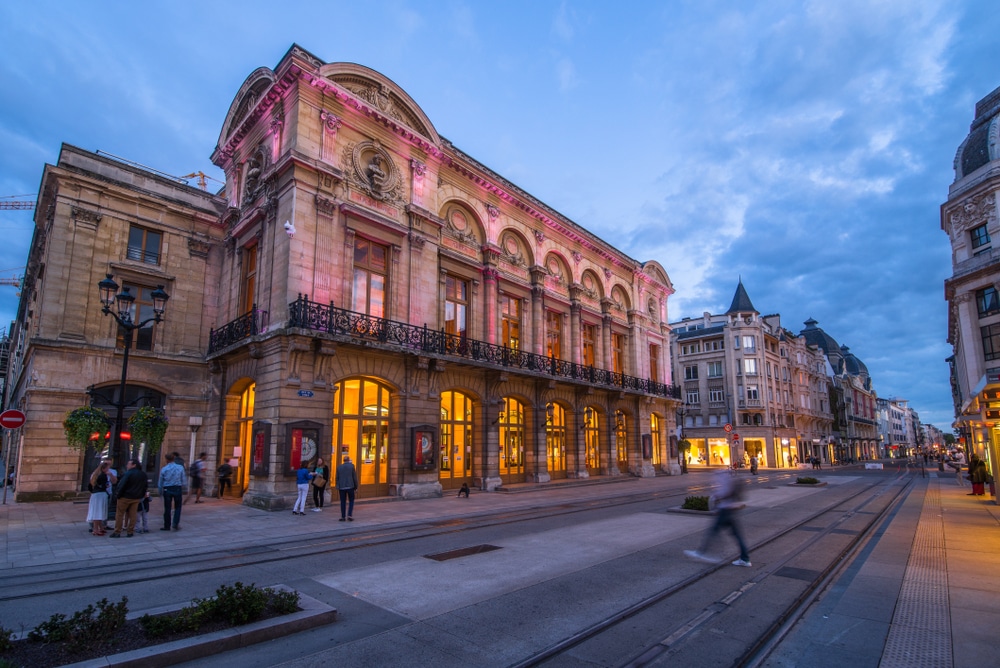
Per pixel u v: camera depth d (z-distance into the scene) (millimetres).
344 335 15898
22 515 13562
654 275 34969
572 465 25609
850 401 84750
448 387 19703
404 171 19734
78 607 5996
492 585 6746
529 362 23062
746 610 5770
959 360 38781
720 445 52375
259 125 19219
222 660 4430
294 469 14781
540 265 25438
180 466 11570
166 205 20156
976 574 7184
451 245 21625
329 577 7207
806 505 15883
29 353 18250
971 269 30172
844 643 4801
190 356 19984
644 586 6676
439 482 18359
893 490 22062
